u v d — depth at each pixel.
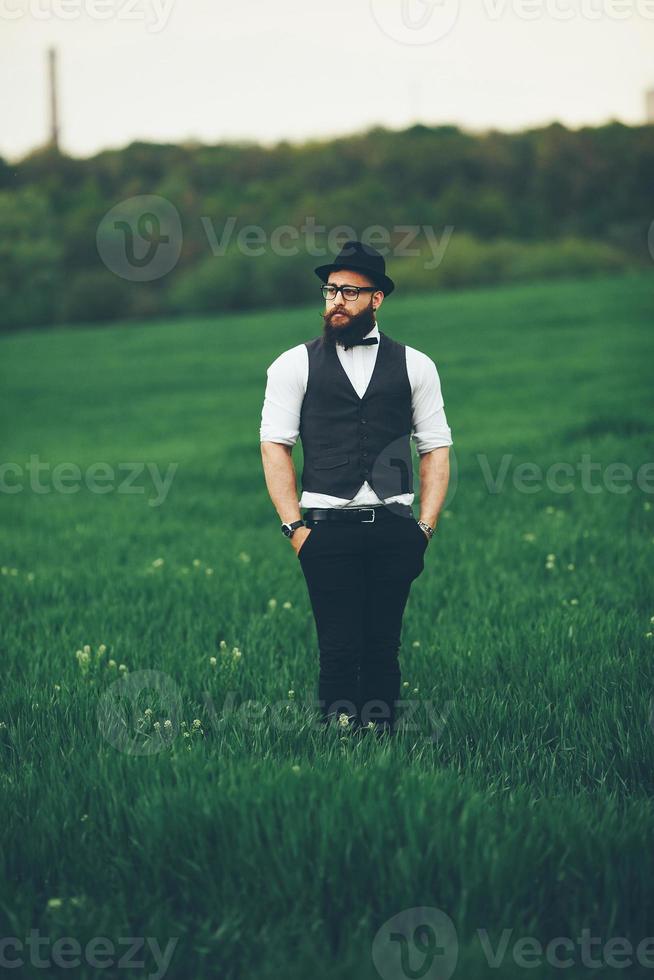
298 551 4.77
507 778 4.34
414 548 4.77
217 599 7.86
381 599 4.84
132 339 52.25
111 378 38.41
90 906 3.36
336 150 75.56
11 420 28.67
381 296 4.86
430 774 4.11
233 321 57.72
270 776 3.94
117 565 9.92
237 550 10.41
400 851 3.38
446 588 8.04
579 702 5.20
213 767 4.11
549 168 71.62
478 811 3.71
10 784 4.18
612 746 4.61
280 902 3.32
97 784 4.02
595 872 3.46
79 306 67.50
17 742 4.71
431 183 75.06
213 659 5.82
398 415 4.81
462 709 5.05
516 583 8.13
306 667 5.92
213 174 73.25
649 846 3.61
